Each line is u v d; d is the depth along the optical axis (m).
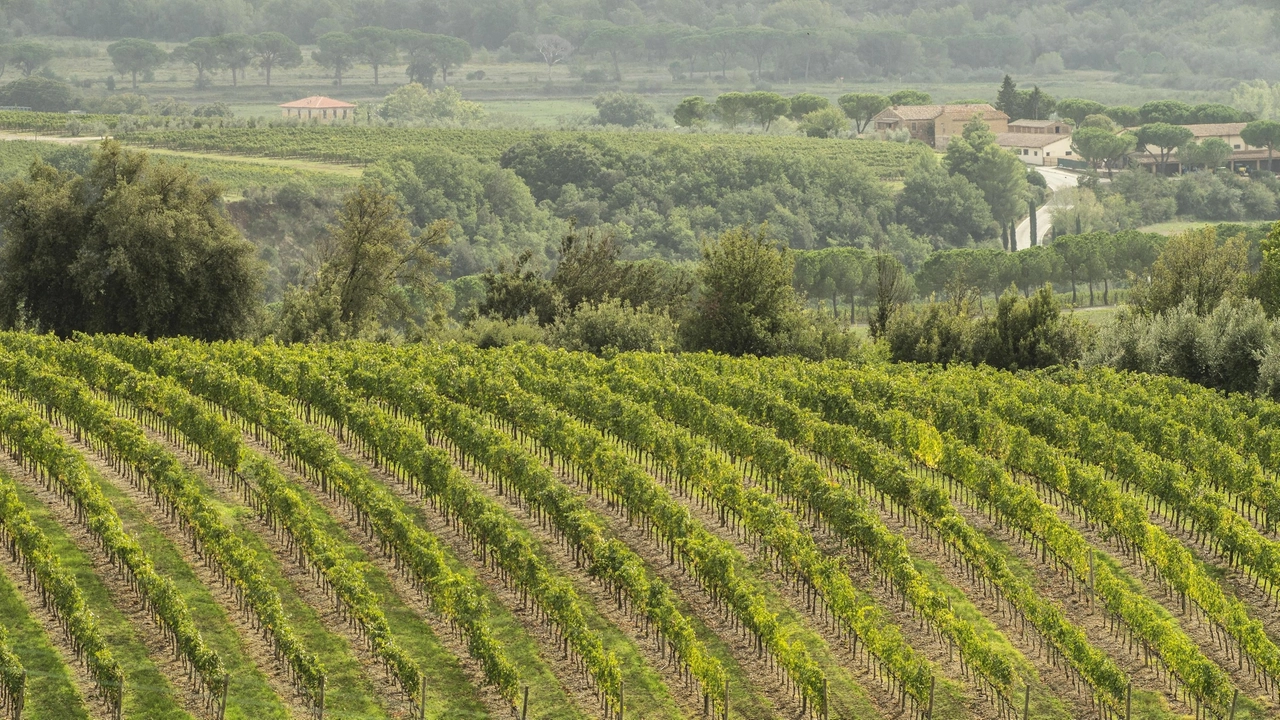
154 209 123.50
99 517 60.66
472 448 74.88
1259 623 55.12
